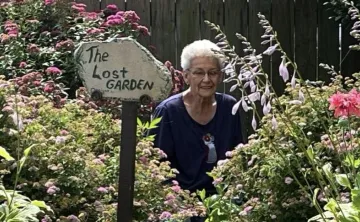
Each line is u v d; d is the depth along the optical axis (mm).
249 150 3188
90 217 2836
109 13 5820
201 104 3748
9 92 3104
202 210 3066
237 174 3199
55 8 5527
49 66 5031
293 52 5965
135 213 2936
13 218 2365
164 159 3729
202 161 3719
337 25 5926
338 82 3416
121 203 2678
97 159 2982
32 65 5047
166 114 3746
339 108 2375
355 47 2668
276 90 5918
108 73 2730
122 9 5996
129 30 5387
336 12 5613
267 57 5910
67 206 2799
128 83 2709
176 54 5984
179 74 5184
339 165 2996
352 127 2990
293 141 3096
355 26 2709
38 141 2904
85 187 2895
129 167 2678
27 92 4258
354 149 2854
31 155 2881
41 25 5500
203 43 3764
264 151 3121
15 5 5555
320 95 3287
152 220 2934
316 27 5949
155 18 5977
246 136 5688
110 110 4383
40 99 3332
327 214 2494
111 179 2979
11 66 5008
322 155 3051
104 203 2852
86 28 5414
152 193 2994
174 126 3734
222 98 3865
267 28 2312
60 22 5473
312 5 5938
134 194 2941
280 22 5957
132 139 2689
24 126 2961
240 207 3111
